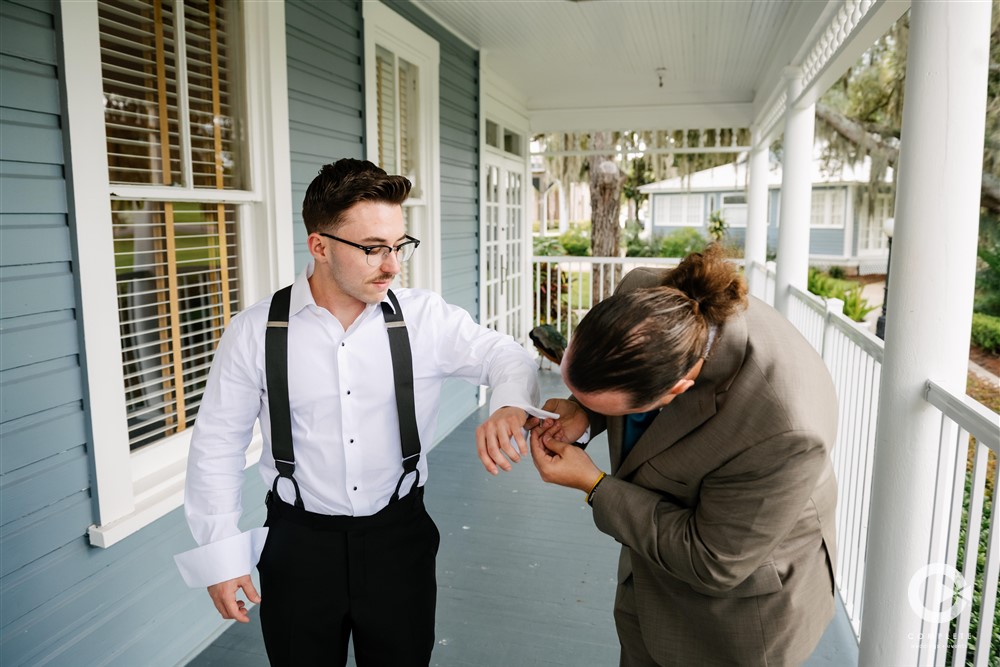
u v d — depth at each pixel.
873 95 13.41
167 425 2.56
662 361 1.04
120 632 2.21
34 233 1.89
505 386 1.44
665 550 1.23
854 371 2.75
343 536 1.51
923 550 1.72
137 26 2.34
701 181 20.48
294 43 3.09
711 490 1.20
